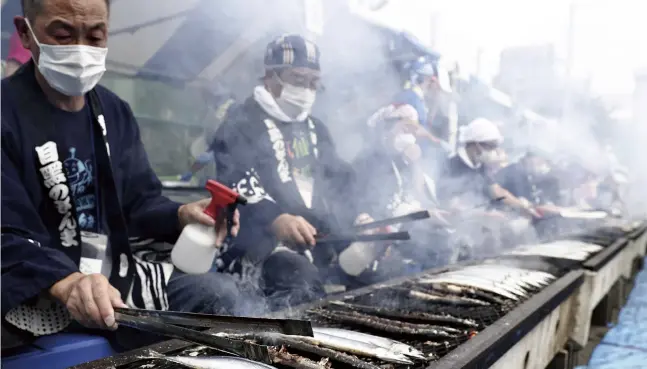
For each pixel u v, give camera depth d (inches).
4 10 123.9
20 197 66.3
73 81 68.9
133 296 75.0
